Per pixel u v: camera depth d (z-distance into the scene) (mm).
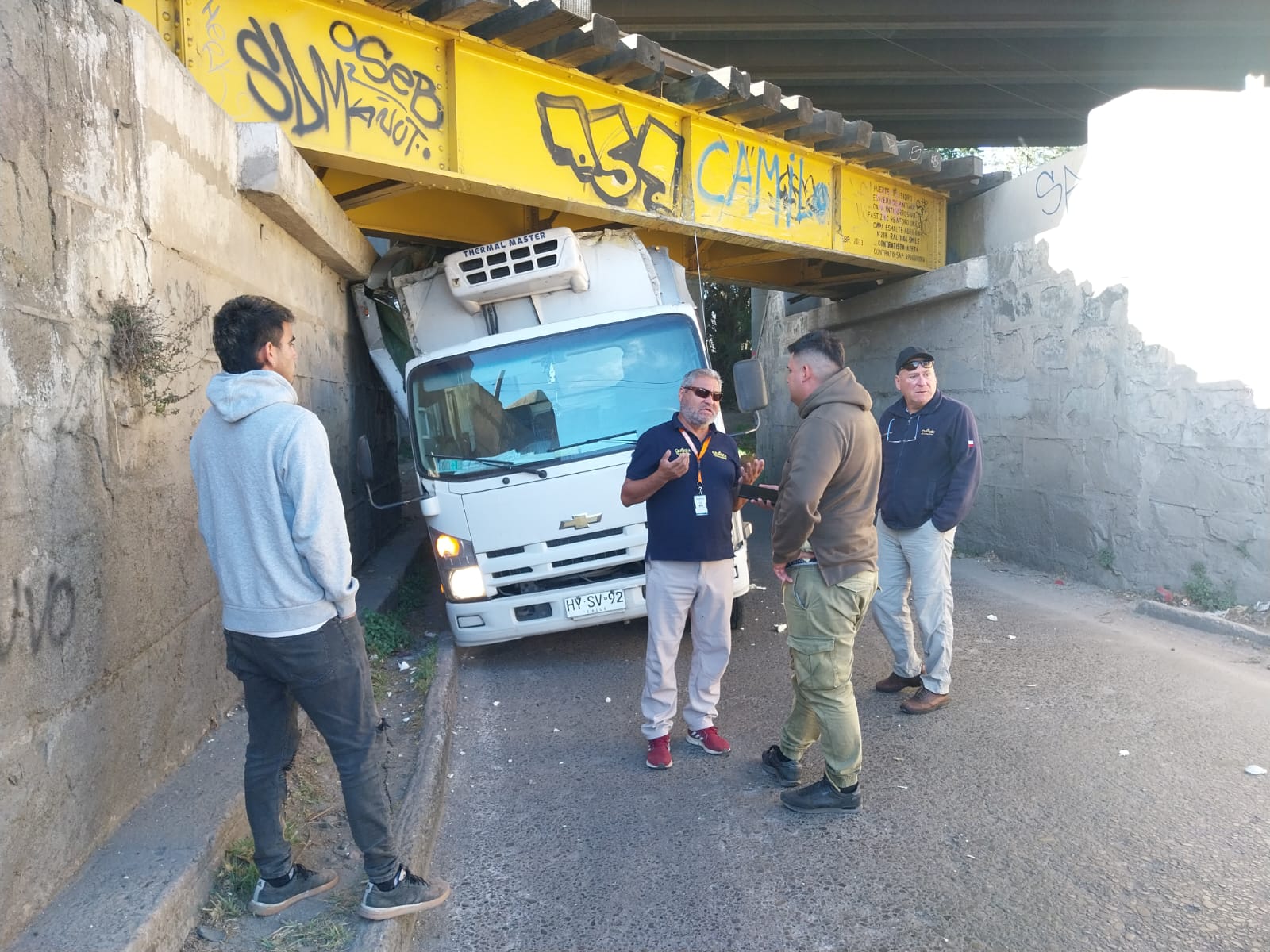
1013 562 9352
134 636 3352
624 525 5852
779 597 8000
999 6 12797
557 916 3275
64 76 2930
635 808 4070
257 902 3027
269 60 5520
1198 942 2941
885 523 5117
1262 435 6348
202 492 2865
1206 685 5301
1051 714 4941
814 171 9438
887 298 11445
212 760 3809
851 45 14297
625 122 7633
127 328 3236
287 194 5211
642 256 7031
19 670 2539
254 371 2824
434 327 6938
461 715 5391
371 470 5660
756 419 5977
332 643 2861
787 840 3715
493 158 6703
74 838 2854
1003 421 9484
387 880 3023
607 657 6410
